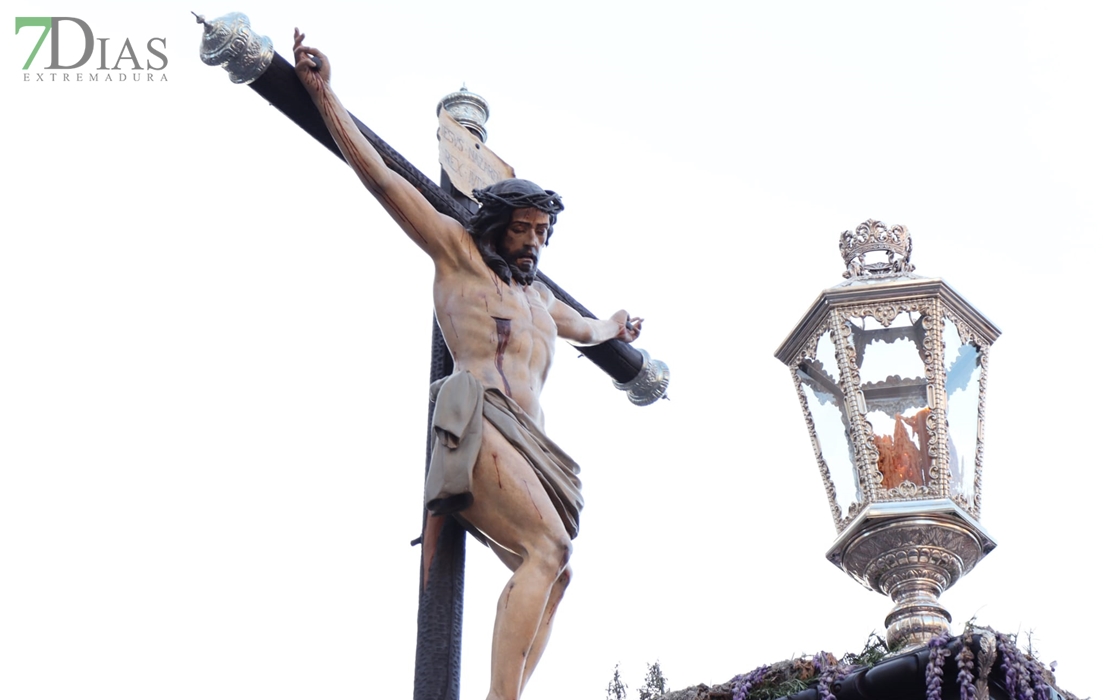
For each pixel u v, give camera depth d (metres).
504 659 8.80
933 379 10.15
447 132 10.75
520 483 9.06
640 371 11.69
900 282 10.34
